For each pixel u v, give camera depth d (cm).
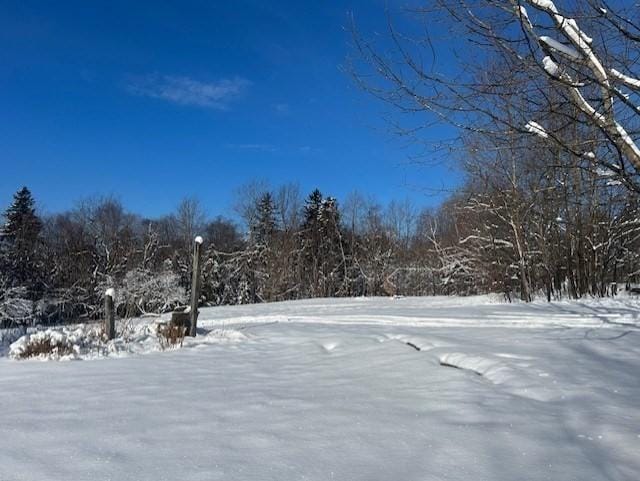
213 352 947
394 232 4769
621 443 364
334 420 445
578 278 2053
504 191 1923
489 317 1343
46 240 4375
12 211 4269
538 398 500
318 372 703
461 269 3064
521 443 372
